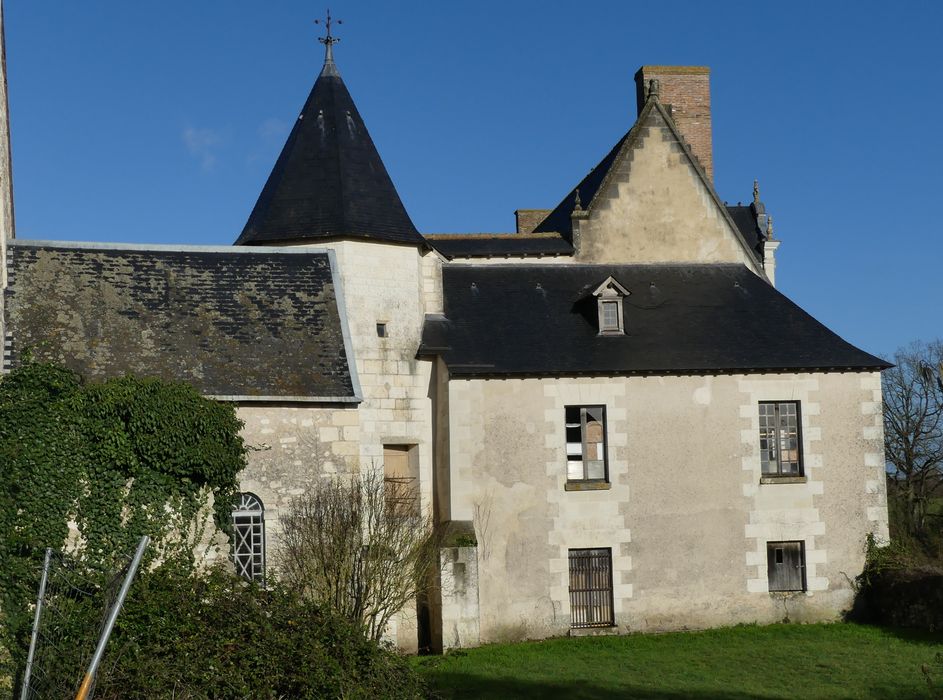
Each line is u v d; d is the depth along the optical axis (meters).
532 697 16.91
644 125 26.39
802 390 23.11
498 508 21.89
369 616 19.08
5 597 15.41
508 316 23.97
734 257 26.28
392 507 20.22
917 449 35.03
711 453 22.70
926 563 23.08
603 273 25.53
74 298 19.94
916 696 16.55
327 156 23.38
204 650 13.30
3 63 19.55
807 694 16.97
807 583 22.70
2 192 18.50
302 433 19.34
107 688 12.87
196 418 17.55
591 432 22.58
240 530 18.84
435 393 22.91
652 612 22.12
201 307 20.59
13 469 15.82
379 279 22.73
